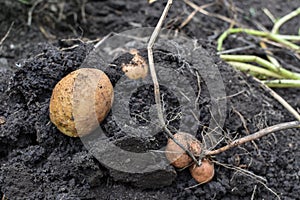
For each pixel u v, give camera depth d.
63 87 0.70
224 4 1.07
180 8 1.04
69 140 0.73
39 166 0.74
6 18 0.99
